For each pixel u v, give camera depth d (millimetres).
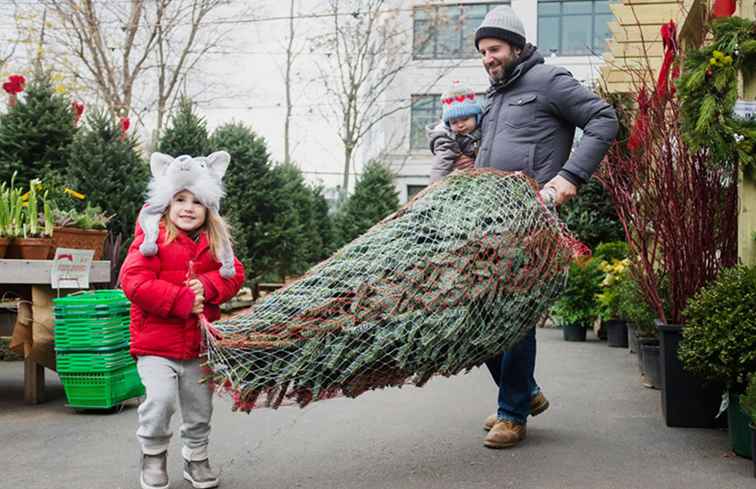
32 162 9500
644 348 5883
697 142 4367
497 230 3441
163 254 3557
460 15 28078
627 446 4152
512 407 4172
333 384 3328
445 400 5473
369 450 4145
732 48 4246
